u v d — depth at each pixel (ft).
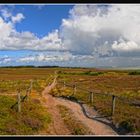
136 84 224.94
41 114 82.33
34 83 228.02
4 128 59.93
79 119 81.00
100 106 99.55
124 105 99.76
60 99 132.98
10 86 193.57
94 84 223.30
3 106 84.58
